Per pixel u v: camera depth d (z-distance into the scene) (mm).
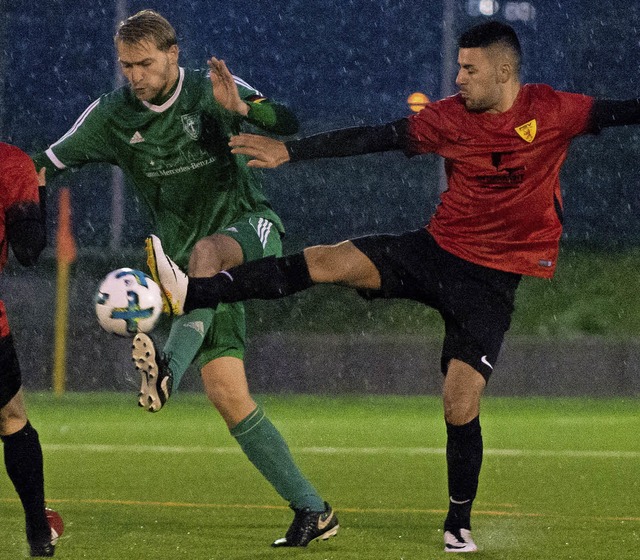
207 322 20766
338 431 44531
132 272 19406
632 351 62062
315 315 70375
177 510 25719
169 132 22719
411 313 70438
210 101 22578
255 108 21484
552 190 21141
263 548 20922
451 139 20906
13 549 20188
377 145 20984
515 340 62562
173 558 19812
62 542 21281
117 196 73500
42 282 68438
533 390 62094
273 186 79875
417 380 63219
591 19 83062
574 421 48781
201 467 33781
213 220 23203
